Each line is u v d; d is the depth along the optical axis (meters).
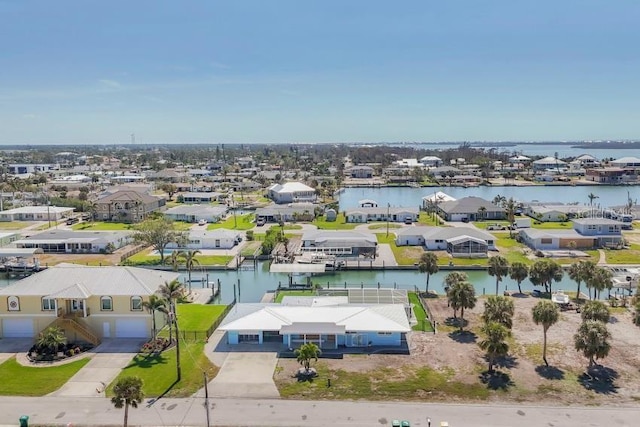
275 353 62.56
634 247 125.81
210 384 54.72
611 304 80.12
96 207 173.00
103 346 65.06
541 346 63.84
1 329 67.94
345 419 47.81
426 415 48.41
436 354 62.06
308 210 175.62
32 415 48.84
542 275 85.69
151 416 48.56
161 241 116.94
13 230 154.62
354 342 64.94
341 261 112.00
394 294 80.88
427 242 126.19
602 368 57.59
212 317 76.94
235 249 128.88
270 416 48.41
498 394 52.22
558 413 48.50
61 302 66.75
